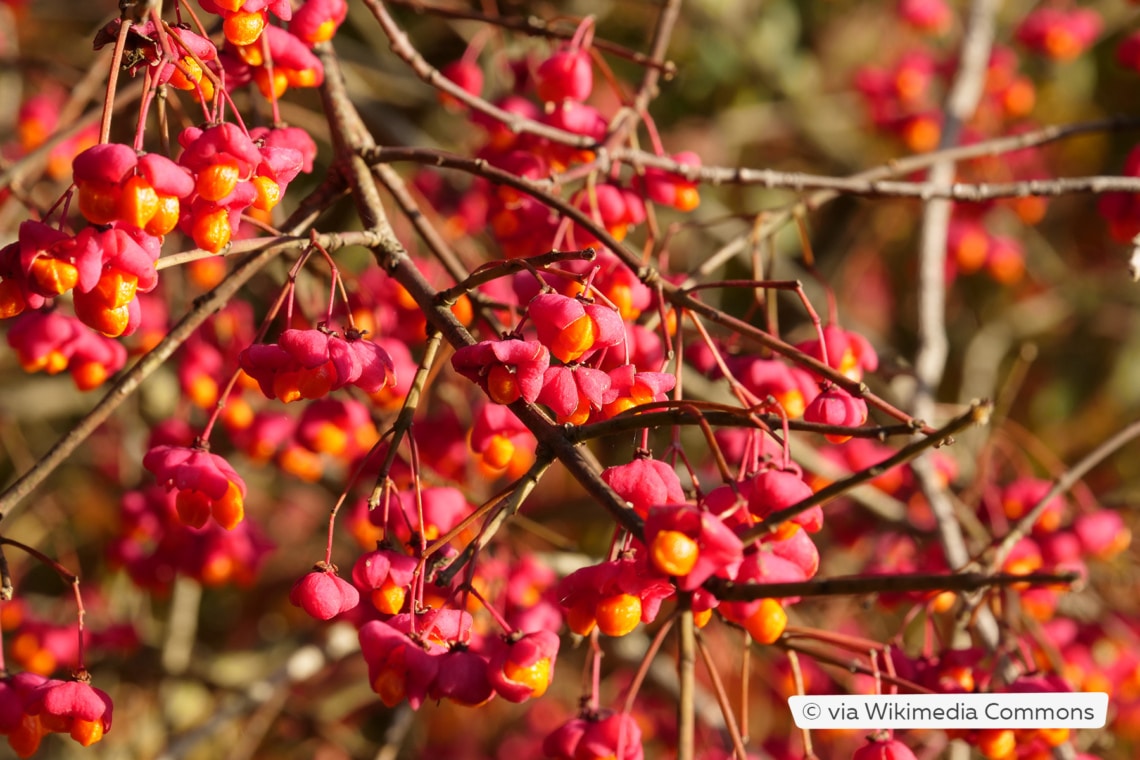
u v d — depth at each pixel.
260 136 0.61
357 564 0.57
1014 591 0.66
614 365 0.60
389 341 0.66
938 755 0.72
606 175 0.65
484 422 0.62
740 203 1.11
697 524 0.53
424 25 0.98
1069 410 1.12
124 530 0.70
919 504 0.79
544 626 0.65
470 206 0.73
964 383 1.08
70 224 0.72
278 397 0.57
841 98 1.16
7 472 1.02
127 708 0.94
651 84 0.66
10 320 0.82
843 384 0.57
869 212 1.13
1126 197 0.69
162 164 0.55
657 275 0.58
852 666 0.60
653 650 0.55
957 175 1.01
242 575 0.71
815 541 0.89
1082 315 1.13
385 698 0.55
